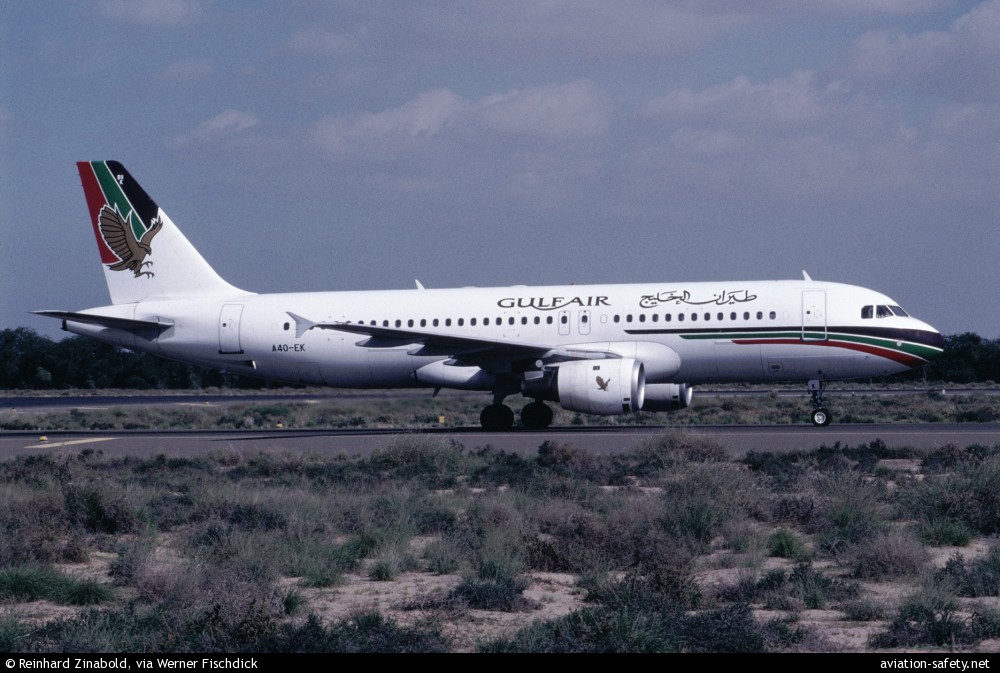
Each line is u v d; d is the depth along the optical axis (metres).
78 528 37.47
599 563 29.77
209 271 86.69
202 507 40.56
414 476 50.78
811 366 72.69
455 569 30.30
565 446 56.38
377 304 81.44
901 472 48.38
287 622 23.92
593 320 75.44
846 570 29.53
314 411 109.12
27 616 24.98
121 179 86.81
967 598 26.03
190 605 24.98
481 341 73.00
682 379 75.00
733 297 73.69
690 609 25.28
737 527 34.06
